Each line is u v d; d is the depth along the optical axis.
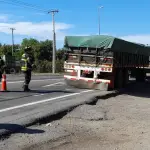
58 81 23.23
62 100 13.69
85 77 19.19
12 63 47.69
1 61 15.71
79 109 12.14
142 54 25.77
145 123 10.89
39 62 59.66
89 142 8.20
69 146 7.74
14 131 8.46
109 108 13.41
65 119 10.61
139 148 7.87
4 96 14.15
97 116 11.23
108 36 18.30
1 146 7.32
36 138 8.11
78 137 8.59
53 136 8.42
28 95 14.80
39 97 14.30
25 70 16.06
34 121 9.52
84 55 19.11
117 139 8.65
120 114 12.27
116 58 19.08
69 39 19.28
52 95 15.18
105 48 18.31
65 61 19.67
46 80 24.19
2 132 8.13
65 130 9.16
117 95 18.12
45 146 7.59
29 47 16.42
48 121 10.17
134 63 23.78
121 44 19.53
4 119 9.48
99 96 15.95
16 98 13.67
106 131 9.45
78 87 19.31
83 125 9.97
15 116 9.94
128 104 15.06
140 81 27.67
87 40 18.80
